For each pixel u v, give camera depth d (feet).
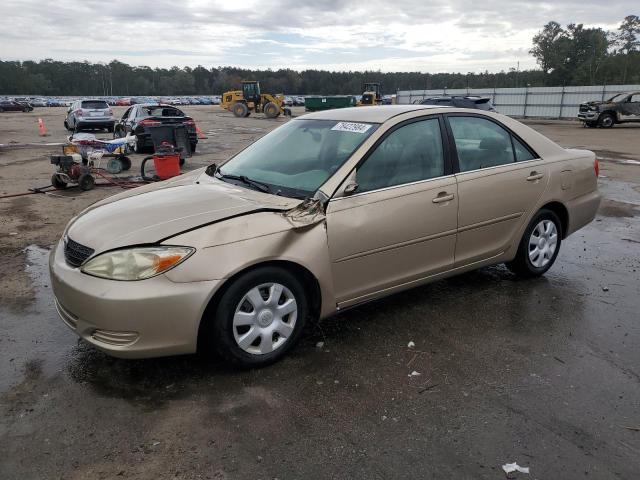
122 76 504.02
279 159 13.11
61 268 10.38
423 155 12.78
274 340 10.99
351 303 11.84
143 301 9.35
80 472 7.91
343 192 11.30
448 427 9.02
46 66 476.54
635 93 91.35
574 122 114.73
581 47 264.11
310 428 8.96
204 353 11.41
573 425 9.10
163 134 37.63
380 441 8.66
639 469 8.05
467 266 13.89
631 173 37.93
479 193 13.50
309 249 10.73
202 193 11.85
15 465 8.04
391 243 11.97
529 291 15.16
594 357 11.46
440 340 12.19
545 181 15.10
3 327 12.71
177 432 8.83
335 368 10.89
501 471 8.00
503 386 10.29
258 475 7.88
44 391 9.98
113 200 12.47
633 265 17.61
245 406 9.56
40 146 57.06
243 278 10.09
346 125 13.03
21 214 24.38
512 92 132.87
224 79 495.00
